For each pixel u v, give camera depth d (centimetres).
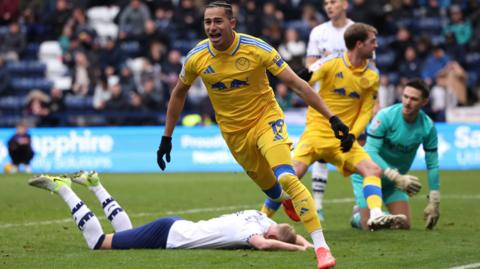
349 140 1384
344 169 1781
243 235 1421
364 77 1778
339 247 1507
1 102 4353
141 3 4475
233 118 1477
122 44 4425
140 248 1457
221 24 1405
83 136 3697
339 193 2630
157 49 4234
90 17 5009
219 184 2928
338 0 2136
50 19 4669
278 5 4547
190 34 4447
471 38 4378
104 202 1509
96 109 4041
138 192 2644
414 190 1681
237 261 1331
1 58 4388
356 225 1814
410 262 1352
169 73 4066
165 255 1385
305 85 1398
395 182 1691
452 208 2186
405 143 1802
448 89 3903
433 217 1747
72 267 1305
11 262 1358
